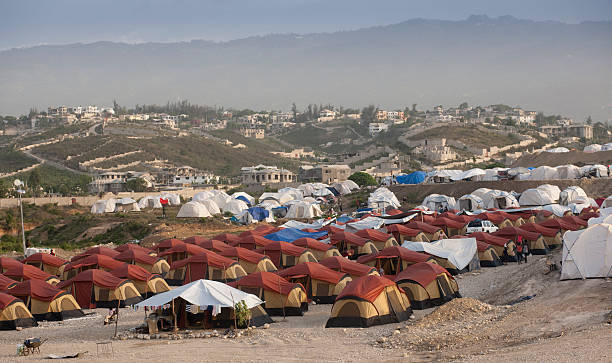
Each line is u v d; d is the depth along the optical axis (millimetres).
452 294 39219
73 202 127562
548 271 41250
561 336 25766
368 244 57938
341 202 127000
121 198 131750
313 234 62062
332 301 40562
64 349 30109
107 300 42094
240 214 99188
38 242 91688
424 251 50625
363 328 32344
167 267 53625
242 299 33781
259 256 49938
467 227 68375
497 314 32500
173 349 28922
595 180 108625
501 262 54438
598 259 37094
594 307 30078
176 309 34469
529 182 113438
